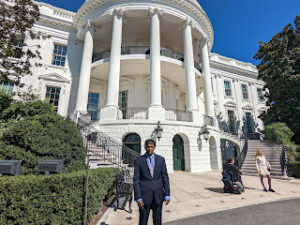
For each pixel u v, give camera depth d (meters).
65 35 16.00
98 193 3.79
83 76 12.92
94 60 15.23
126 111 14.59
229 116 21.94
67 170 4.72
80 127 10.41
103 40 16.73
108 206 4.55
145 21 14.58
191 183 7.62
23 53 8.37
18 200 2.42
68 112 14.31
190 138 11.61
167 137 10.93
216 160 13.81
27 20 8.27
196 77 15.73
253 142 14.05
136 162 2.66
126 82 15.55
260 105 24.17
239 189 5.84
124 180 4.91
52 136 4.66
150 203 2.46
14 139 4.19
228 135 17.67
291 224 3.38
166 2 13.58
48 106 7.05
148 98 15.00
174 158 11.78
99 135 10.15
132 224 3.35
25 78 13.62
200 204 4.62
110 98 11.55
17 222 2.36
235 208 4.36
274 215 3.87
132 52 14.57
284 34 15.45
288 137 13.01
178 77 15.80
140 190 2.49
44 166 3.16
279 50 15.03
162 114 11.26
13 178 2.54
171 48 18.12
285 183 8.09
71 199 2.94
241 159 13.97
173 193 5.86
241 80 23.97
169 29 15.67
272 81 15.21
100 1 13.62
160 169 2.64
